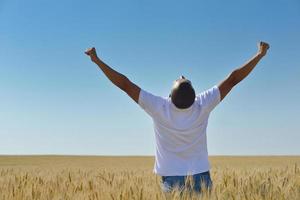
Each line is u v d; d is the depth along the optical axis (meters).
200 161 5.41
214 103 5.41
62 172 10.26
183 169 5.34
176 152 5.37
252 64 5.42
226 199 5.05
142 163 78.69
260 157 110.75
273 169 8.62
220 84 5.44
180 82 5.33
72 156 121.62
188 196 4.87
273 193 5.18
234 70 5.45
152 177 6.59
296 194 5.25
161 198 4.96
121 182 6.13
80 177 7.62
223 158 101.81
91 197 5.16
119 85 5.32
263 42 5.43
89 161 91.75
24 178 6.72
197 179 5.32
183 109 5.32
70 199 5.31
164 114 5.32
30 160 96.00
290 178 6.46
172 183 5.36
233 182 5.82
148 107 5.34
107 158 113.12
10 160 95.50
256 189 5.49
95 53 5.23
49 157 113.69
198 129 5.39
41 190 5.73
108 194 5.18
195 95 5.32
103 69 5.27
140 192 4.96
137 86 5.37
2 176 8.74
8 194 5.54
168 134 5.35
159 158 5.45
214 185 5.64
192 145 5.37
